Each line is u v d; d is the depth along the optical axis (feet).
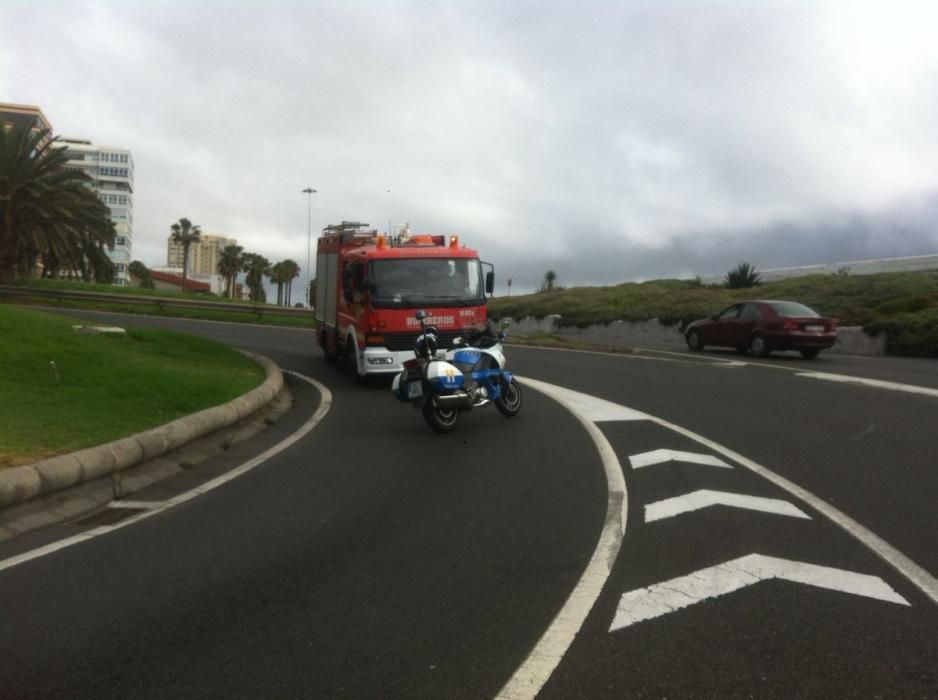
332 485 27.09
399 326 51.29
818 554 19.53
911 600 16.63
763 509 23.52
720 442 33.91
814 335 74.43
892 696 12.71
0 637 15.03
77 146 458.91
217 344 69.36
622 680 13.21
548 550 19.99
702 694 12.75
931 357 81.76
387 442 34.81
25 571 18.70
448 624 15.53
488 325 41.70
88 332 60.90
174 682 13.25
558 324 146.41
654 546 20.20
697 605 16.34
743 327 79.15
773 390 50.34
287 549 20.27
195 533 21.70
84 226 124.88
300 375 60.34
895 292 109.50
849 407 43.29
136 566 19.03
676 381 55.26
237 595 17.12
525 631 15.17
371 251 52.54
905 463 29.76
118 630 15.31
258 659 14.07
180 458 30.66
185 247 314.14
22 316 57.31
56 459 25.04
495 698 12.69
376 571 18.58
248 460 31.22
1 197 114.73
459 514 23.34
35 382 41.83
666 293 147.33
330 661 13.99
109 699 12.69
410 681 13.25
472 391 37.47
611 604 16.44
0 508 22.26
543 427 37.81
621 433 36.06
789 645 14.48
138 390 40.91
